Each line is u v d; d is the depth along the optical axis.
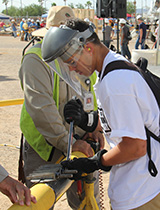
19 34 37.44
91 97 2.05
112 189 1.88
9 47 22.70
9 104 4.46
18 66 13.78
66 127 2.44
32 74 2.22
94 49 1.75
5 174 1.71
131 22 42.03
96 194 2.54
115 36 28.33
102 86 1.68
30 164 2.53
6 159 4.50
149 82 1.72
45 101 2.22
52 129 2.22
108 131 1.88
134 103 1.63
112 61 1.71
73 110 1.92
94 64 1.79
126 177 1.81
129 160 1.72
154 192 1.80
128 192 1.79
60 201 3.50
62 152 2.42
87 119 2.09
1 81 10.26
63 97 2.37
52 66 1.86
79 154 2.02
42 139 2.35
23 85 2.35
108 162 1.75
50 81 2.29
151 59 11.91
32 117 2.25
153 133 1.77
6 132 5.62
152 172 1.77
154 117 1.72
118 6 10.58
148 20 27.94
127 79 1.63
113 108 1.64
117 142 1.84
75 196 2.48
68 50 1.69
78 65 1.76
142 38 15.87
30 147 2.49
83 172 1.79
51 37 1.71
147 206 1.79
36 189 1.67
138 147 1.66
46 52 1.72
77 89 2.02
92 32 1.74
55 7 2.33
